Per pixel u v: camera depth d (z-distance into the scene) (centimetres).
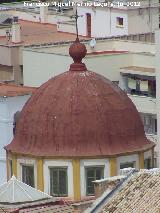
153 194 8881
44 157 10900
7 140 12688
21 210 9894
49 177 10906
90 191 10862
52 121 10950
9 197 10194
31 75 14712
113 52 14825
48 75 14475
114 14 17738
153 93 14250
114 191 9062
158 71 14038
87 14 17788
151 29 17738
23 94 12756
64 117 10931
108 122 10962
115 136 10962
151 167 11162
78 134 10894
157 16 17838
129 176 9156
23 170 11069
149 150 11119
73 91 11012
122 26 17688
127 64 14488
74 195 10838
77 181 10838
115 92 11119
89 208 9075
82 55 11169
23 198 10194
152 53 14450
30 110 11100
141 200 8862
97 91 11038
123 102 11100
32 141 11019
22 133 11119
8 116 12694
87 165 10862
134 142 11038
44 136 10969
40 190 10894
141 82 14362
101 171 10875
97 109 10962
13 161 11131
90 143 10894
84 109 10938
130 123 11062
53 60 14425
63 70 14325
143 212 8738
